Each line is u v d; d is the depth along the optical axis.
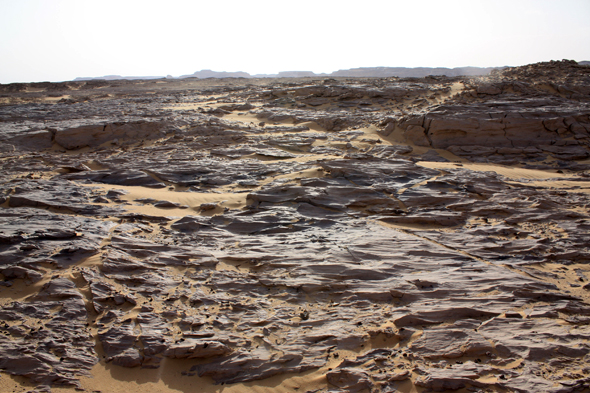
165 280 8.37
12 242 9.16
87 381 5.65
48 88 77.12
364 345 6.38
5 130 25.94
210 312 7.32
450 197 13.93
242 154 22.69
